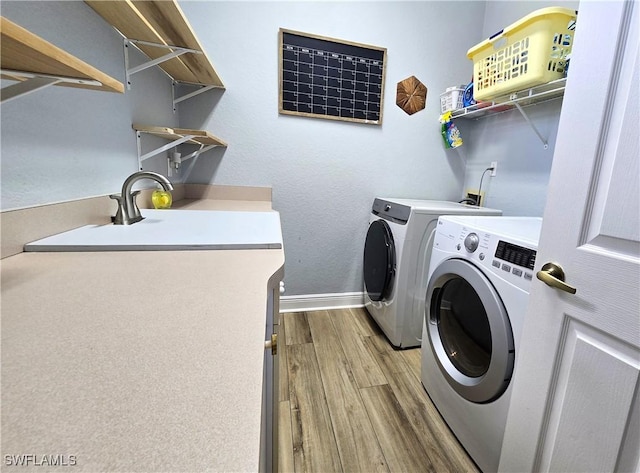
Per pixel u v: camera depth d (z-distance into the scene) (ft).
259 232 3.24
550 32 4.37
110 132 3.76
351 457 3.89
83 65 1.65
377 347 6.25
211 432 0.91
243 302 1.76
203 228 3.38
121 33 3.94
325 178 7.16
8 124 2.34
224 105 6.36
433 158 7.68
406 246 5.80
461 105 6.91
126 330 1.43
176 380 1.11
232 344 1.35
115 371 1.15
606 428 2.17
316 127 6.88
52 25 2.75
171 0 3.14
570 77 2.42
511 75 4.91
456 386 4.01
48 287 1.89
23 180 2.50
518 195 6.29
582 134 2.31
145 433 0.90
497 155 6.86
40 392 1.03
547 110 5.58
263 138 6.64
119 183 4.00
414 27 6.95
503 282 3.27
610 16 2.10
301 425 4.33
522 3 6.15
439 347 4.51
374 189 7.52
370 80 6.93
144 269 2.24
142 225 3.44
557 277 2.50
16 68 1.64
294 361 5.74
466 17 7.21
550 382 2.62
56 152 2.84
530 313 2.81
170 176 5.91
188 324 1.50
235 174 6.68
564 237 2.46
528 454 2.85
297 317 7.43
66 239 2.72
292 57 6.40
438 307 4.75
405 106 7.26
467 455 3.93
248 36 6.19
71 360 1.20
